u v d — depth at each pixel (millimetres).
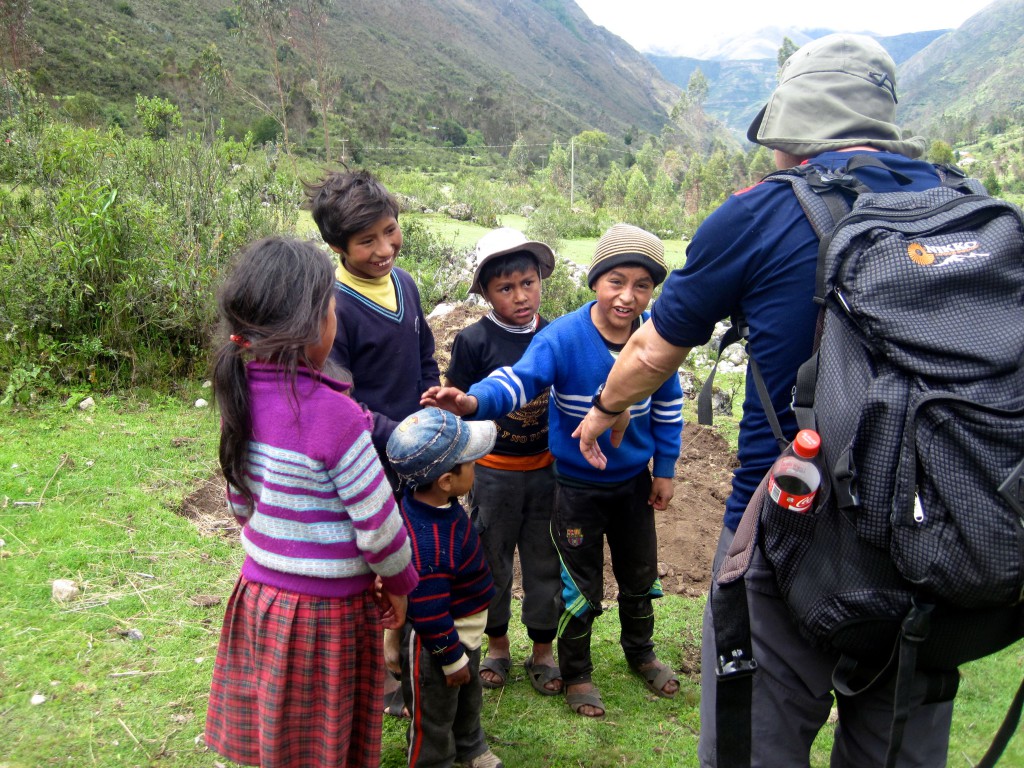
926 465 1396
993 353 1418
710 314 1723
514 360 2789
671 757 2529
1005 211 1562
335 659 1796
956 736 2508
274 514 1759
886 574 1488
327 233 2393
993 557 1375
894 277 1471
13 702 2381
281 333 1675
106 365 4816
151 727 2363
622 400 1929
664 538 4094
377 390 2510
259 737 1852
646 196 33594
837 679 1627
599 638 3234
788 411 1689
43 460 3795
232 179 6848
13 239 5055
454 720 2285
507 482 2707
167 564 3195
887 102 1879
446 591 2104
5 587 2893
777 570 1625
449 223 19438
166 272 4953
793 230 1640
